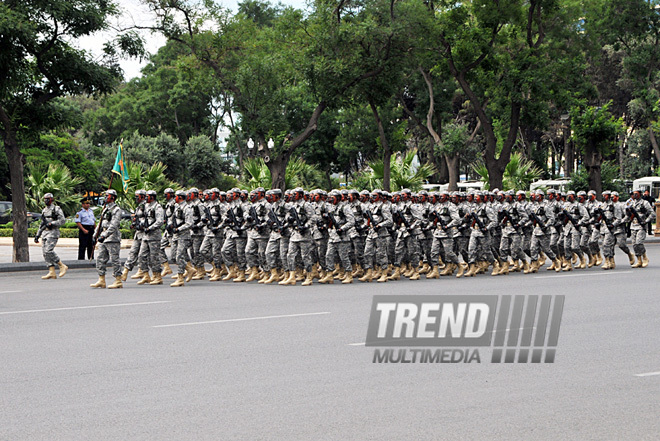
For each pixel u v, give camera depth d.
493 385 7.69
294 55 28.27
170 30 27.77
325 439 5.94
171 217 18.06
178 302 14.08
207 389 7.49
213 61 29.27
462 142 42.44
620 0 42.66
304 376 8.05
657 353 9.26
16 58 21.23
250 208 18.28
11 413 6.70
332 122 59.75
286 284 17.64
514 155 38.19
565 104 33.06
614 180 42.03
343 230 17.83
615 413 6.68
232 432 6.12
